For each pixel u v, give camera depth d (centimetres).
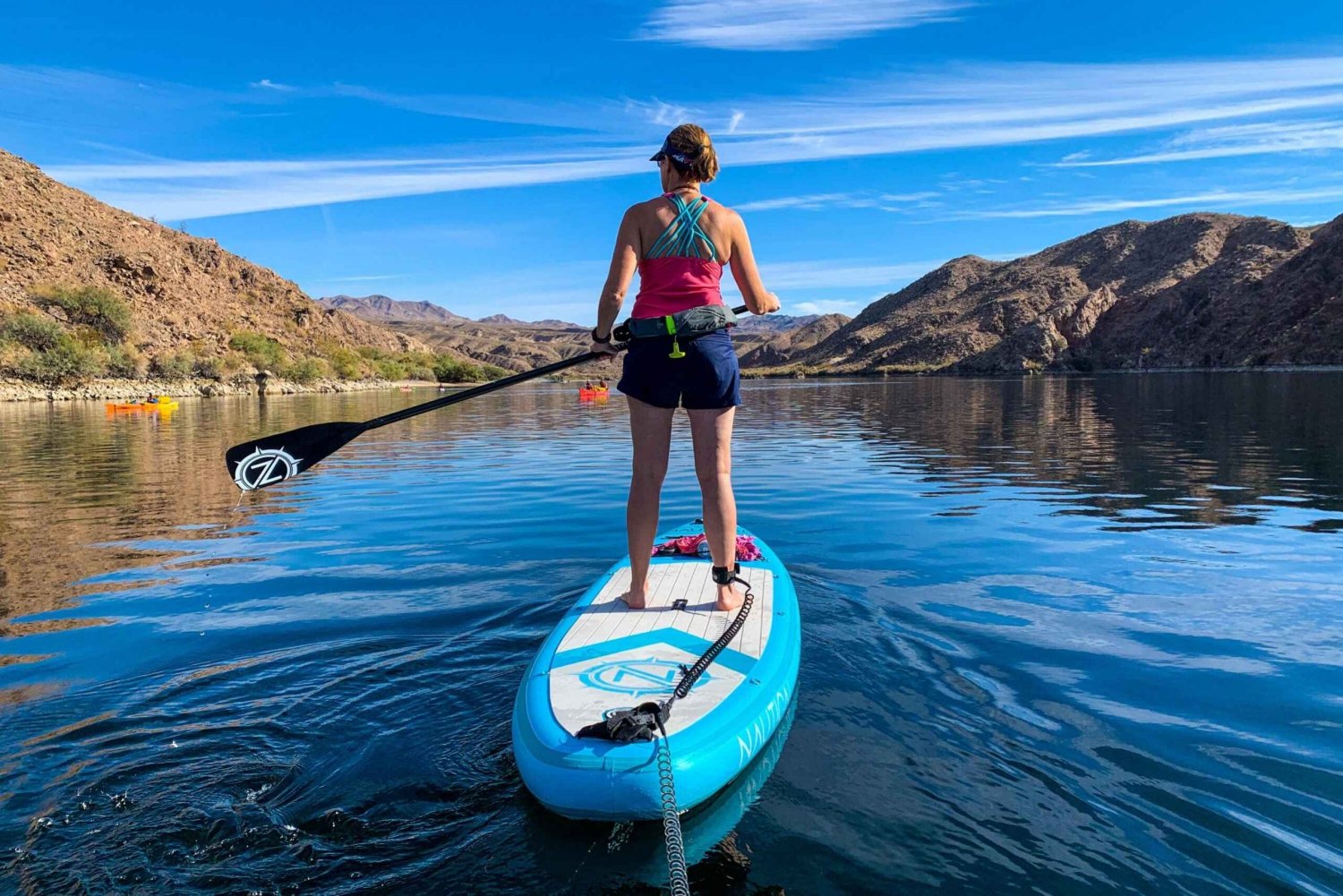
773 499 805
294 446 397
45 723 307
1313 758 266
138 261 9175
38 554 605
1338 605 436
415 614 440
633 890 209
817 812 239
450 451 1394
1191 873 207
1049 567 524
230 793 257
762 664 296
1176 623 408
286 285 12469
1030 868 212
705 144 322
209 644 397
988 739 283
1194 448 1198
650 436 330
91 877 217
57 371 5303
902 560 547
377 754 281
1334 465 980
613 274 315
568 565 548
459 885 212
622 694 270
